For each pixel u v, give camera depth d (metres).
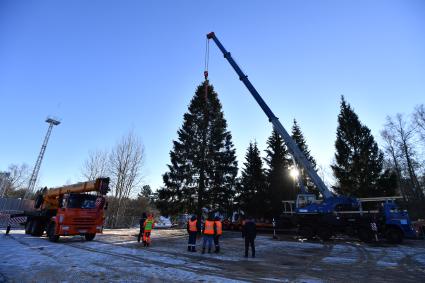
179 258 10.75
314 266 9.80
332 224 19.89
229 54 26.31
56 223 15.53
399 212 18.61
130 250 12.61
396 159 37.38
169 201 26.67
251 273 8.31
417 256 12.48
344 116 32.38
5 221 27.69
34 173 55.53
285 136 23.12
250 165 35.81
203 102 29.62
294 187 32.34
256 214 32.34
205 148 27.70
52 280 6.74
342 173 30.38
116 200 41.41
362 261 11.04
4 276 6.96
